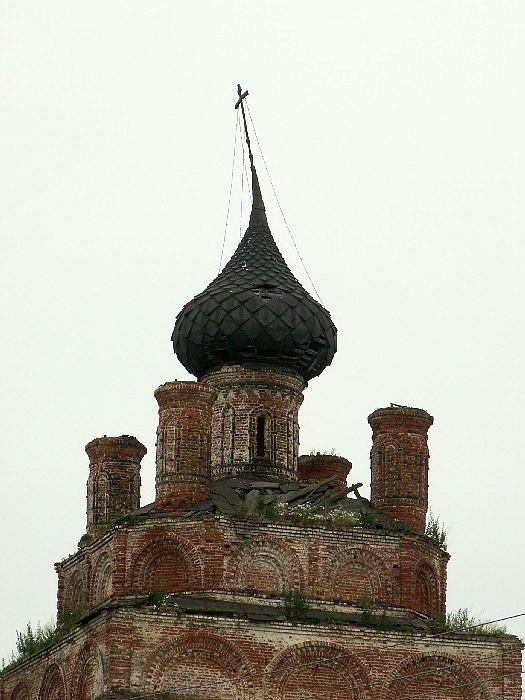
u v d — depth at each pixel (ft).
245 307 419.54
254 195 440.86
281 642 373.20
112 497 429.79
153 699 363.15
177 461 398.01
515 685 380.37
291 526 390.01
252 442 419.95
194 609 370.32
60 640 389.19
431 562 400.88
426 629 382.63
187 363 430.20
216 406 423.64
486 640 382.01
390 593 392.06
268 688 370.32
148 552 389.60
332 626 375.66
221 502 396.57
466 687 379.76
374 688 375.04
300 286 428.56
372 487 411.54
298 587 387.34
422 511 407.85
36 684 399.44
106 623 367.86
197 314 423.23
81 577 414.00
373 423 412.98
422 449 411.54
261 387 422.41
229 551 386.32
